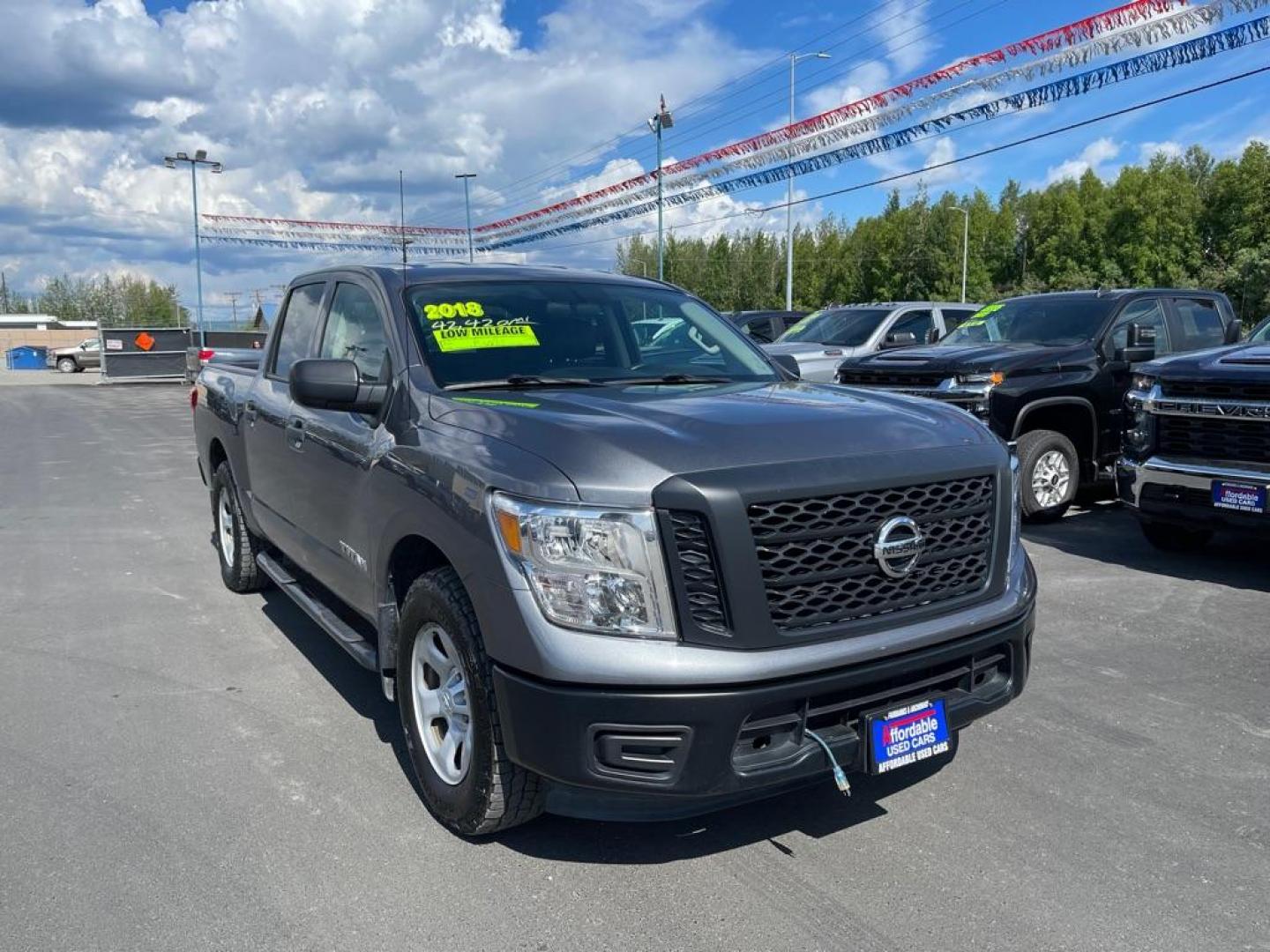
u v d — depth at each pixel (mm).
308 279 5324
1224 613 5895
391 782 3803
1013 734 4215
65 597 6496
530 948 2785
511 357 4027
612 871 3182
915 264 75438
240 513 6129
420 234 38031
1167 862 3225
